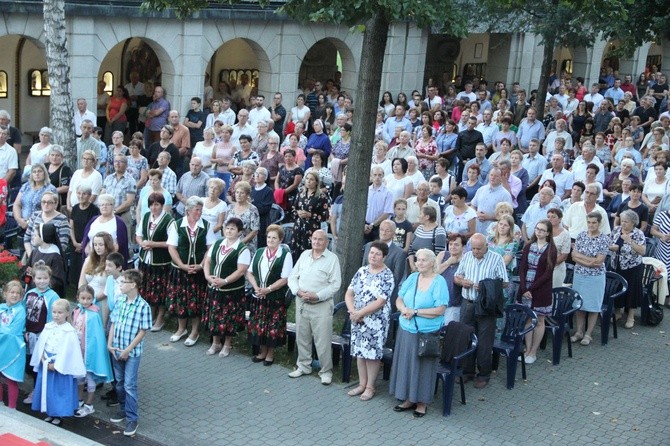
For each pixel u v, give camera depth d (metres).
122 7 21.19
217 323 11.74
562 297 12.47
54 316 9.80
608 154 19.69
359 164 12.72
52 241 11.51
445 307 10.30
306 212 13.71
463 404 10.82
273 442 9.76
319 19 11.04
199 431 9.95
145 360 11.71
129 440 9.72
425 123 20.47
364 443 9.78
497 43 30.62
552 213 12.35
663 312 14.39
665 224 14.49
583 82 32.53
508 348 11.31
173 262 12.16
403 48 27.23
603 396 11.25
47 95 23.95
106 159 16.75
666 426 10.51
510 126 20.67
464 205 13.31
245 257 11.70
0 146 15.66
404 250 12.69
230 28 23.52
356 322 10.67
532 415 10.63
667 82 33.56
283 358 11.94
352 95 26.55
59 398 9.81
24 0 19.70
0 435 8.32
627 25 18.38
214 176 17.25
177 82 22.88
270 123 18.69
